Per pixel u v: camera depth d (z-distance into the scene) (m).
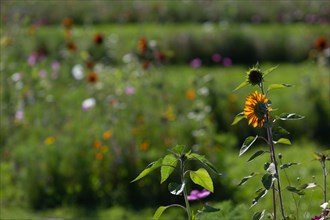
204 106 12.16
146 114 11.17
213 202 9.31
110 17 27.25
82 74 13.97
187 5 28.11
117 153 10.16
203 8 27.83
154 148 10.46
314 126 12.71
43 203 10.05
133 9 27.80
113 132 10.48
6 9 23.77
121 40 19.95
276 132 4.57
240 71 18.16
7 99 12.59
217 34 20.80
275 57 20.64
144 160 10.10
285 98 13.20
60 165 10.20
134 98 11.92
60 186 10.17
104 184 10.12
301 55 20.41
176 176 9.87
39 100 12.81
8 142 11.54
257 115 4.42
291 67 18.72
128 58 14.05
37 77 13.73
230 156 11.25
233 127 12.59
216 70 18.50
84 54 14.41
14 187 10.34
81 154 10.25
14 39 17.05
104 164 10.14
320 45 14.76
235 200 9.16
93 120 11.23
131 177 10.04
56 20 26.83
